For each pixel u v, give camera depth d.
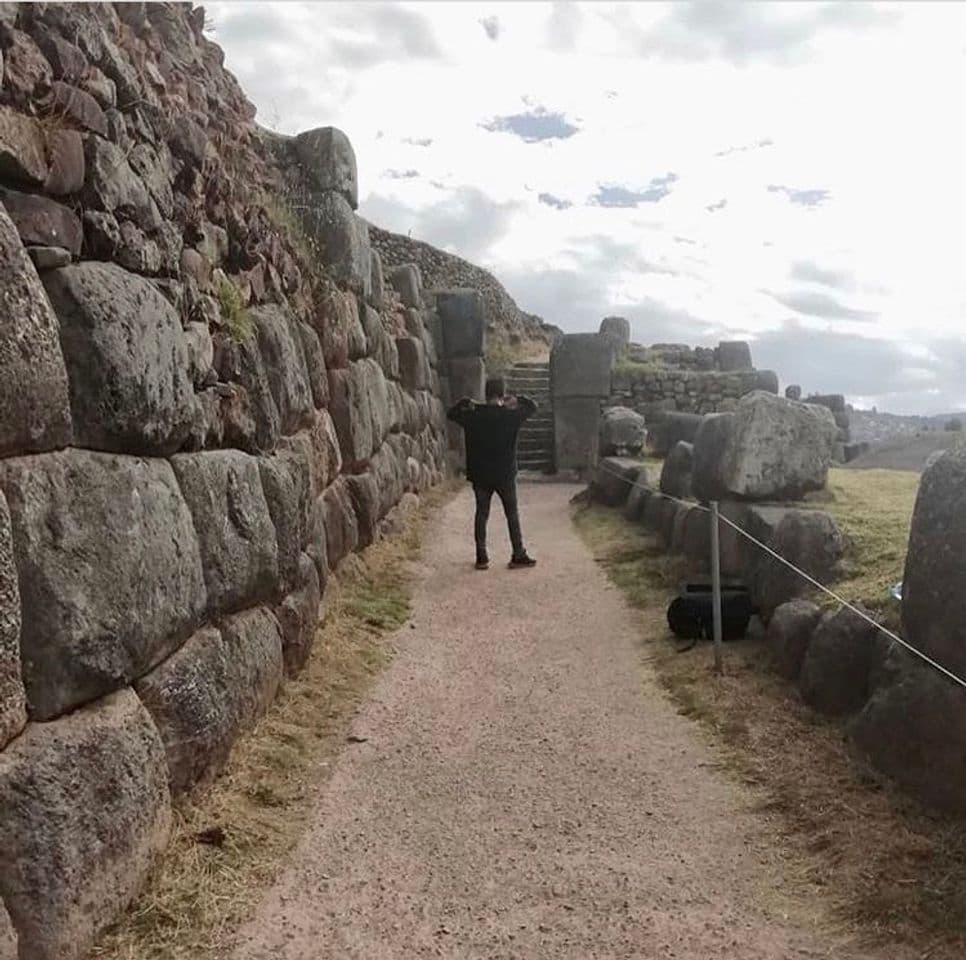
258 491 4.85
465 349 15.84
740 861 3.68
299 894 3.45
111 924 3.02
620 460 12.28
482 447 8.72
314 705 5.08
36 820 2.71
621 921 3.32
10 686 2.71
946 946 3.02
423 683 5.70
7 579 2.69
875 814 3.79
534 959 3.12
